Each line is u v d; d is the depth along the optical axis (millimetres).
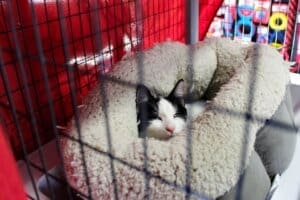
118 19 1410
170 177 714
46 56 1161
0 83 1040
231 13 1873
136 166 741
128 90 1028
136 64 1163
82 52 1289
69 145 819
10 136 1034
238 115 876
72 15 1206
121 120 932
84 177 782
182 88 1264
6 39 1037
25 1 1062
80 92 1278
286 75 1129
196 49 1402
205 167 734
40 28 1119
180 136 836
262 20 1800
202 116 906
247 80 1005
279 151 993
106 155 779
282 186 973
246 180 802
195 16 1612
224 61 1404
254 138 855
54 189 871
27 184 924
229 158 771
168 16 1714
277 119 993
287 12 1712
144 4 1494
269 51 1230
